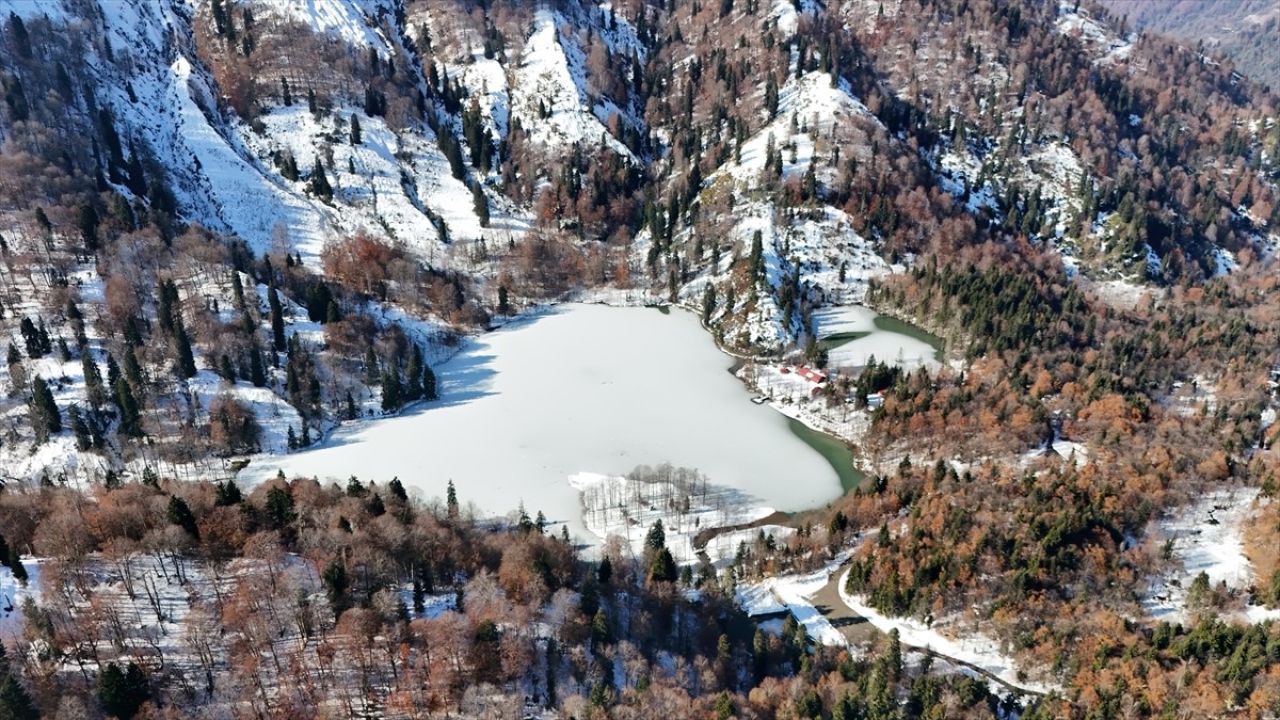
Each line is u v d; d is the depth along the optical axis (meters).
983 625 137.88
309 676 112.25
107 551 122.44
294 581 120.69
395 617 120.38
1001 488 162.88
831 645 136.25
